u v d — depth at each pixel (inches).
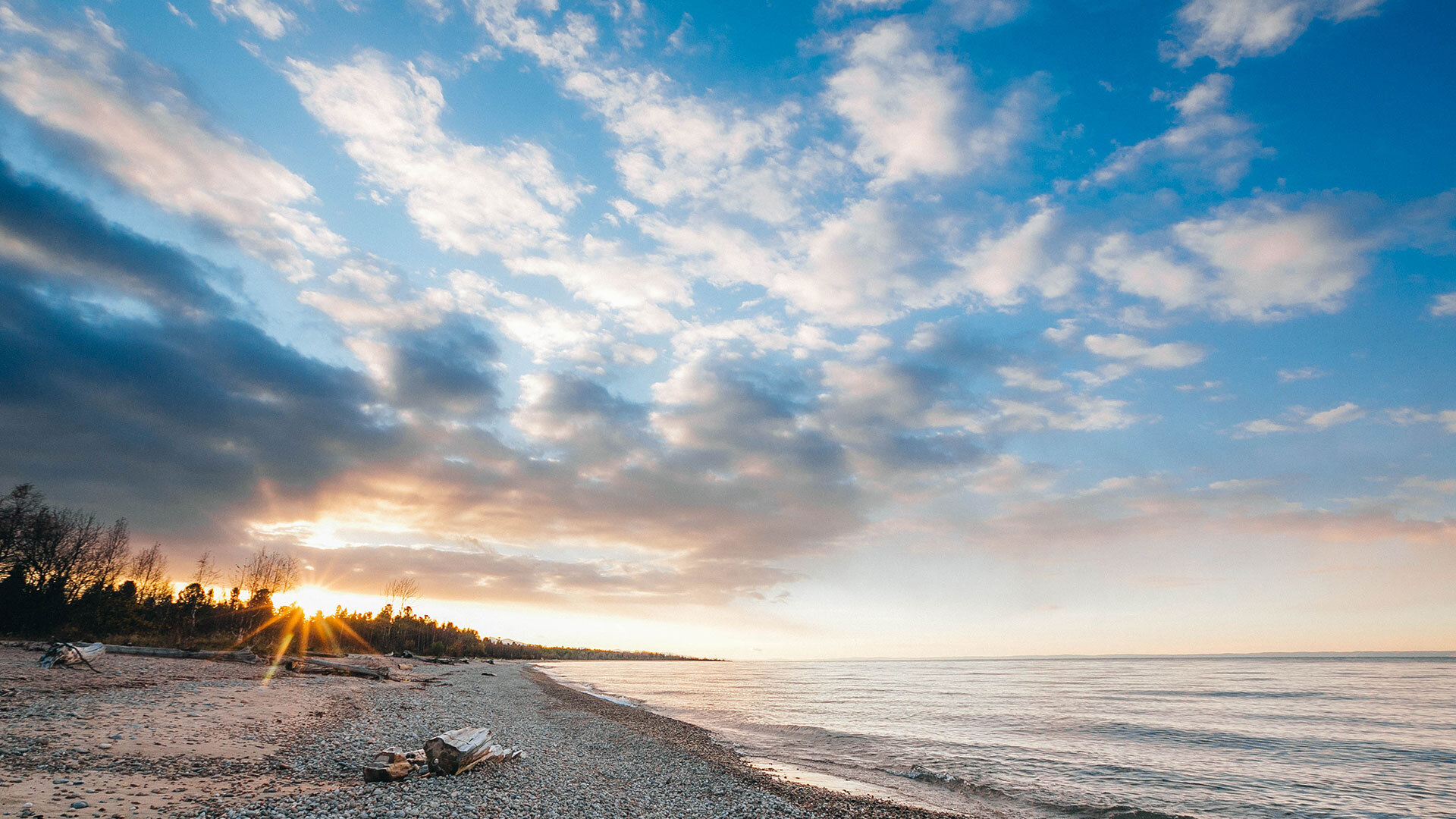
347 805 606.9
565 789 815.7
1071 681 4982.8
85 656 1451.8
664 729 1672.0
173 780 628.7
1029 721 2186.3
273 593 4244.6
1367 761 1444.4
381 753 828.0
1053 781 1192.8
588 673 5797.2
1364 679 4682.6
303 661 2257.6
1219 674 5674.2
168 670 1576.0
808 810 851.4
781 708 2610.7
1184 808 1005.2
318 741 907.4
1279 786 1181.7
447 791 713.6
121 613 2758.4
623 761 1115.3
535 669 5723.4
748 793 908.0
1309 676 5098.4
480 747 863.7
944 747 1579.7
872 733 1823.3
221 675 1657.2
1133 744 1676.9
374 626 5610.2
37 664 1369.3
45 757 642.2
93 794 549.3
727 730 1817.2
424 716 1385.3
